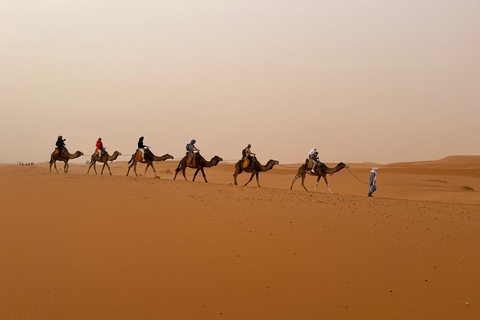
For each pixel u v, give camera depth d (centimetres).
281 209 1783
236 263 1098
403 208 2106
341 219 1655
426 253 1280
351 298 940
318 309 880
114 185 2358
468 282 1066
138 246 1198
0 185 2288
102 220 1470
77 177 2853
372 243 1341
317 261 1148
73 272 1002
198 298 898
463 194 4675
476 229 1675
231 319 820
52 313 807
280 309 871
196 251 1174
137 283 955
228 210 1694
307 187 5453
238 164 3025
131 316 810
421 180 6078
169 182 2759
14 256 1097
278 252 1197
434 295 980
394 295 967
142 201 1830
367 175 6525
